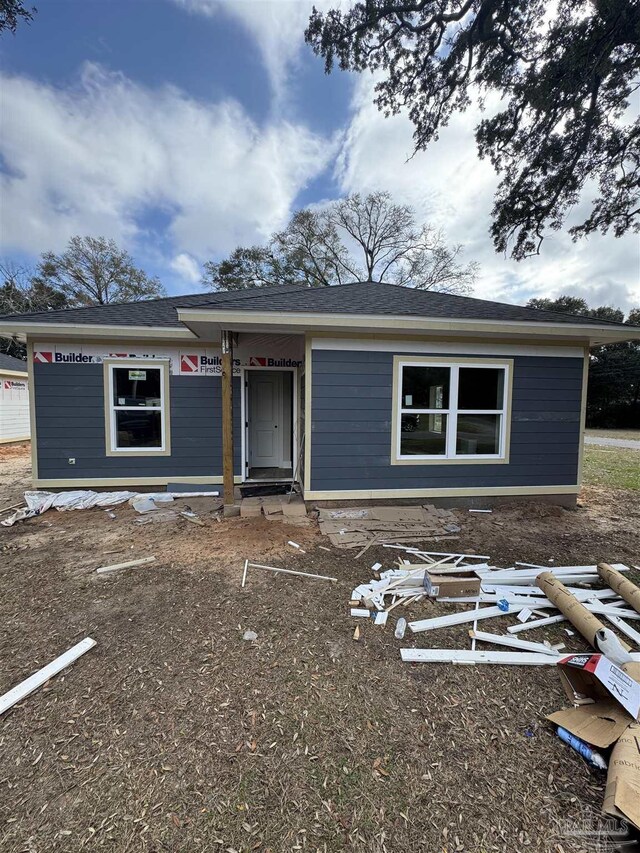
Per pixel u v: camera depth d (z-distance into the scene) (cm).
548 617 318
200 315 511
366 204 2556
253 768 185
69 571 395
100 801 169
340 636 290
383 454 604
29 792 172
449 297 745
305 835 156
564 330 586
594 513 623
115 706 222
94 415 686
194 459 723
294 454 786
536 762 190
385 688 239
